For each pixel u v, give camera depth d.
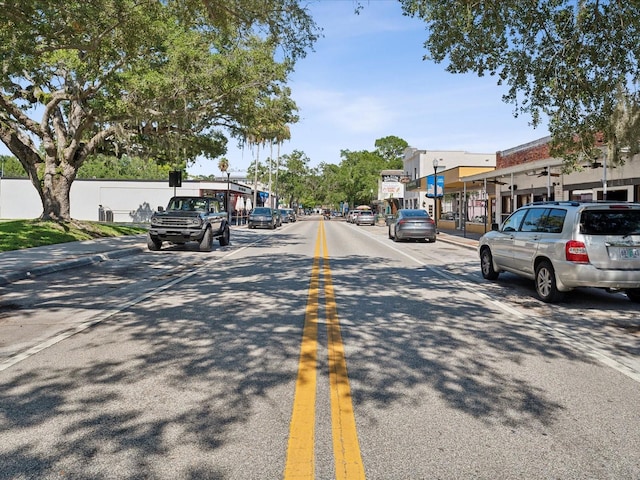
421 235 24.55
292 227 46.25
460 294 9.87
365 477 3.11
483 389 4.63
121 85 18.28
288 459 3.31
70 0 9.92
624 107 10.20
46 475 3.12
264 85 19.47
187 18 11.54
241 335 6.45
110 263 14.89
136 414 4.00
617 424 3.91
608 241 8.32
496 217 28.83
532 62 10.63
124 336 6.41
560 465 3.28
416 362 5.40
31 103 22.64
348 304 8.62
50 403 4.23
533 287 10.82
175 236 18.22
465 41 10.38
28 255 14.98
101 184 44.97
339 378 4.86
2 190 44.19
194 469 3.19
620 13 9.64
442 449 3.47
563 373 5.12
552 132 11.66
